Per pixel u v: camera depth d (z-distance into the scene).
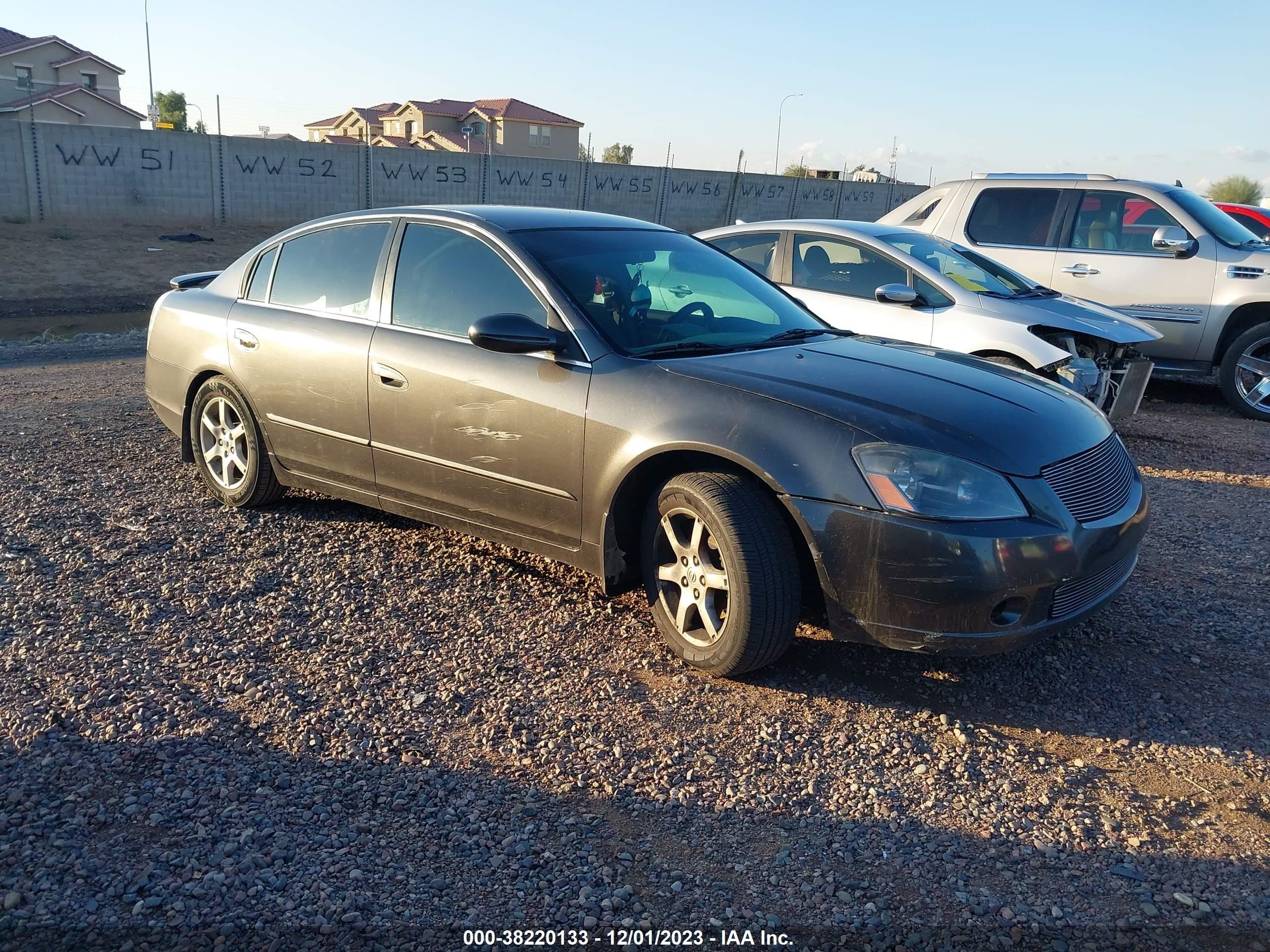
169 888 2.50
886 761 3.18
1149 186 9.24
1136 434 8.04
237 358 5.12
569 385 3.90
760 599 3.43
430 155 31.20
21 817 2.74
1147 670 3.81
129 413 7.81
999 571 3.24
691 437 3.57
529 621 4.10
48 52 53.41
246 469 5.28
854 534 3.33
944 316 7.05
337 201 29.86
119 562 4.57
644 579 3.89
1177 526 5.53
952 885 2.61
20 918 2.37
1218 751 3.27
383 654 3.77
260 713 3.32
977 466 3.31
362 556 4.75
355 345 4.60
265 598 4.23
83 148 25.17
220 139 27.48
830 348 4.23
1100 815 2.92
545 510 4.04
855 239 7.60
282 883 2.53
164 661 3.65
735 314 4.49
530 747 3.20
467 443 4.21
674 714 3.42
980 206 10.02
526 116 70.50
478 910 2.47
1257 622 4.25
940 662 3.84
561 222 4.65
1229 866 2.70
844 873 2.65
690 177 36.53
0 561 4.51
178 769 2.99
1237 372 8.79
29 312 17.09
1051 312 7.10
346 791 2.92
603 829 2.80
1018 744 3.29
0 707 3.28
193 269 22.14
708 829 2.82
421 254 4.57
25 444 6.70
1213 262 8.80
